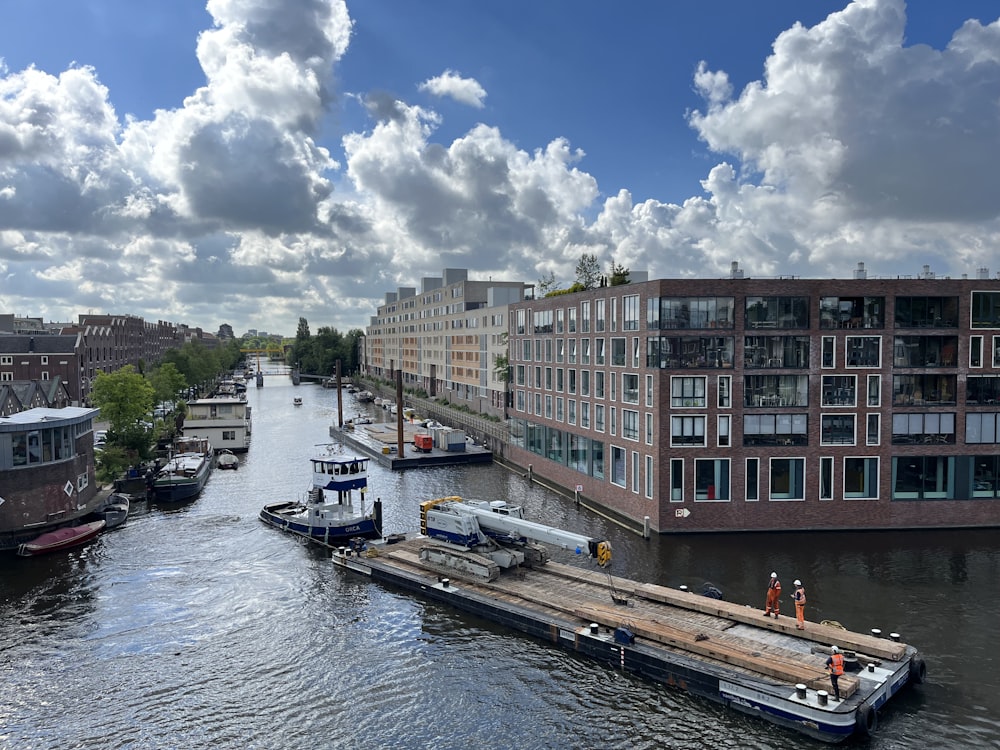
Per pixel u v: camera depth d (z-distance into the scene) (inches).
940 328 1892.2
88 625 1413.6
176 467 2726.4
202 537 2041.1
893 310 1884.8
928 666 1146.7
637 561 1679.4
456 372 5300.2
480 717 1056.2
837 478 1900.8
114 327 6304.1
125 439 2842.0
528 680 1163.3
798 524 1904.5
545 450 2775.6
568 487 2541.8
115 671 1220.5
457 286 5246.1
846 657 1069.1
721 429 1883.6
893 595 1443.2
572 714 1056.8
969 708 1026.1
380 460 3260.3
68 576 1697.8
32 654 1285.7
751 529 1902.1
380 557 1756.9
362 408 5984.3
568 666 1208.2
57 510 2026.3
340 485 2079.2
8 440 1905.8
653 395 1908.2
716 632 1204.5
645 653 1151.6
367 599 1542.8
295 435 4362.7
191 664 1245.1
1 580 1667.1
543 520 2096.5
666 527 1899.6
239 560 1827.0
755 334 1873.8
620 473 2142.0
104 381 2839.6
